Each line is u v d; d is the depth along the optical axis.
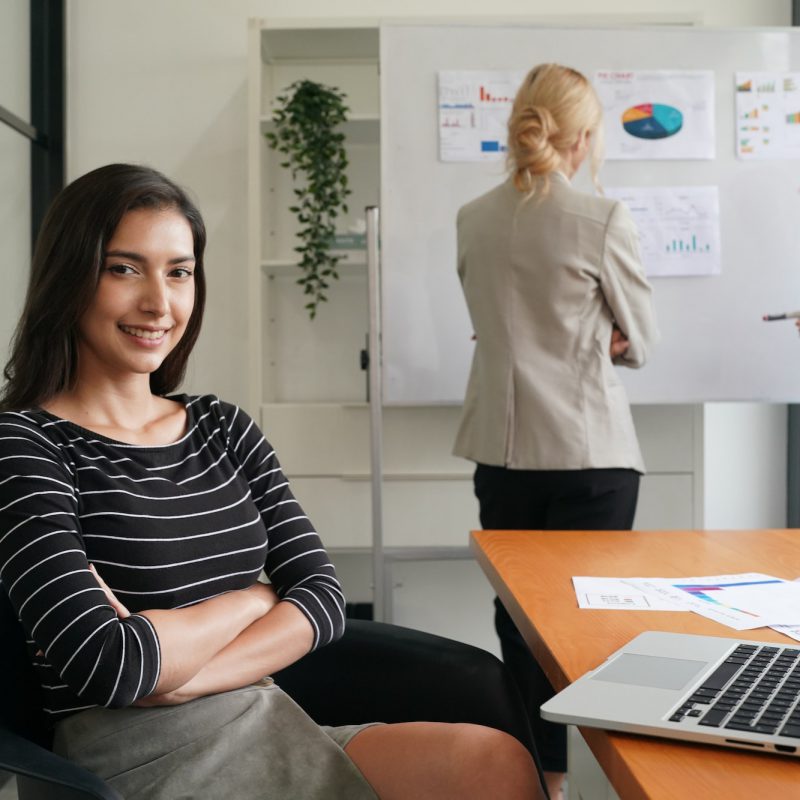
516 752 1.05
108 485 1.10
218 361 3.38
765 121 2.98
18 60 3.06
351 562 3.34
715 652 0.88
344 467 3.05
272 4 3.38
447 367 2.96
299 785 1.05
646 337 2.18
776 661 0.84
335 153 3.10
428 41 2.94
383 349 2.95
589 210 2.09
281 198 3.36
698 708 0.73
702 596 1.17
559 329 2.10
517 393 2.11
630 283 2.11
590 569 1.34
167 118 3.38
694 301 2.98
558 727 1.99
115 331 1.14
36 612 0.98
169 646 1.00
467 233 2.23
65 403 1.16
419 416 3.06
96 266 1.12
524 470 2.12
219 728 1.05
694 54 2.97
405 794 1.05
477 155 2.95
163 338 1.18
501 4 3.38
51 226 1.14
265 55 3.30
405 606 3.41
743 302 2.99
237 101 3.38
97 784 0.81
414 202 2.95
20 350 1.15
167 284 1.18
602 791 0.82
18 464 1.04
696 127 2.98
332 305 3.40
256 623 1.13
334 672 1.28
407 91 2.95
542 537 1.59
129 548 1.09
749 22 3.40
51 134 3.29
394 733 1.11
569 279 2.08
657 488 3.05
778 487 3.48
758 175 2.99
